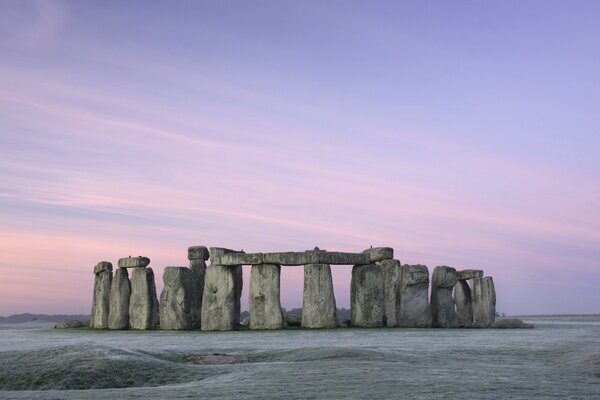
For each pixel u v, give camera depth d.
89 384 19.52
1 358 22.48
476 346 29.81
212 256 48.97
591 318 97.44
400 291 49.38
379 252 50.59
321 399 15.19
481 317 54.56
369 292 48.69
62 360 21.58
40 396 16.56
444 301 51.34
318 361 22.91
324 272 47.41
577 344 30.41
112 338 39.00
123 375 20.39
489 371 20.39
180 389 17.34
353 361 22.66
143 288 51.09
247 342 33.53
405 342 32.69
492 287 54.78
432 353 26.38
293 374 19.55
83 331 49.88
